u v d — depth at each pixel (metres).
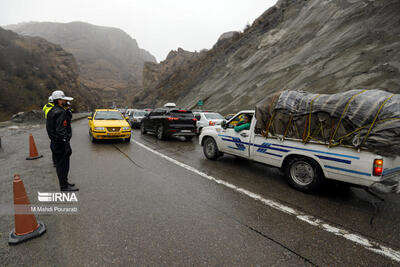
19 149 7.57
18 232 2.49
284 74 22.45
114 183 4.39
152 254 2.30
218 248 2.42
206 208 3.37
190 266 2.14
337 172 3.55
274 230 2.80
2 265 2.10
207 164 6.00
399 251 2.42
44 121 18.20
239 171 5.38
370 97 3.30
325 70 17.95
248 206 3.47
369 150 3.17
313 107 3.83
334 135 3.55
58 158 3.82
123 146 8.58
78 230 2.72
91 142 9.33
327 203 3.63
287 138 4.25
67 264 2.14
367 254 2.37
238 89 27.98
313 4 30.28
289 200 3.72
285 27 32.34
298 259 2.27
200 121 12.28
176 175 4.98
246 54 36.09
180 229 2.78
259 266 2.16
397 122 2.96
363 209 3.43
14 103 49.84
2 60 57.28
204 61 58.25
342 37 20.52
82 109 77.12
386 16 18.02
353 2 23.62
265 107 4.61
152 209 3.30
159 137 10.70
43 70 68.56
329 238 2.65
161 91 69.81
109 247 2.40
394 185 3.23
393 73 12.72
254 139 4.96
